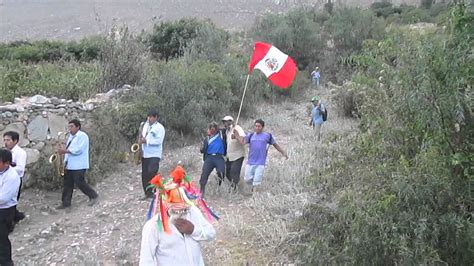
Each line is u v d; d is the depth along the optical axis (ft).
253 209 27.61
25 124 31.81
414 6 185.37
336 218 18.56
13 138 25.27
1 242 21.13
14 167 24.85
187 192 13.92
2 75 46.60
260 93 69.26
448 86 15.33
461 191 15.92
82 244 24.08
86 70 54.85
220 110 52.21
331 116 59.41
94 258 22.04
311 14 135.23
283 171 33.12
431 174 15.69
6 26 277.23
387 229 15.51
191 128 46.26
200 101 49.52
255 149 30.50
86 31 263.70
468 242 15.20
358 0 260.62
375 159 18.21
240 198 29.81
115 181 34.01
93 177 33.45
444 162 15.76
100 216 27.58
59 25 276.21
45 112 32.96
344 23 102.89
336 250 17.72
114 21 54.39
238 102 59.31
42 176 31.96
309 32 101.60
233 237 23.72
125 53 48.06
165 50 92.63
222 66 63.98
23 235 25.36
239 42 107.86
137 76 48.16
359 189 17.42
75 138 28.89
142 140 29.73
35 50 95.20
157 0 311.88
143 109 41.27
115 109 39.17
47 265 21.98
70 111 34.88
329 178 20.31
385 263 15.96
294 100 76.23
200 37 72.28
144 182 30.09
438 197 15.70
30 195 31.04
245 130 50.96
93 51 90.02
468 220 15.30
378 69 19.89
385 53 19.34
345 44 101.65
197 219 13.91
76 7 302.45
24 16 293.43
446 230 15.44
